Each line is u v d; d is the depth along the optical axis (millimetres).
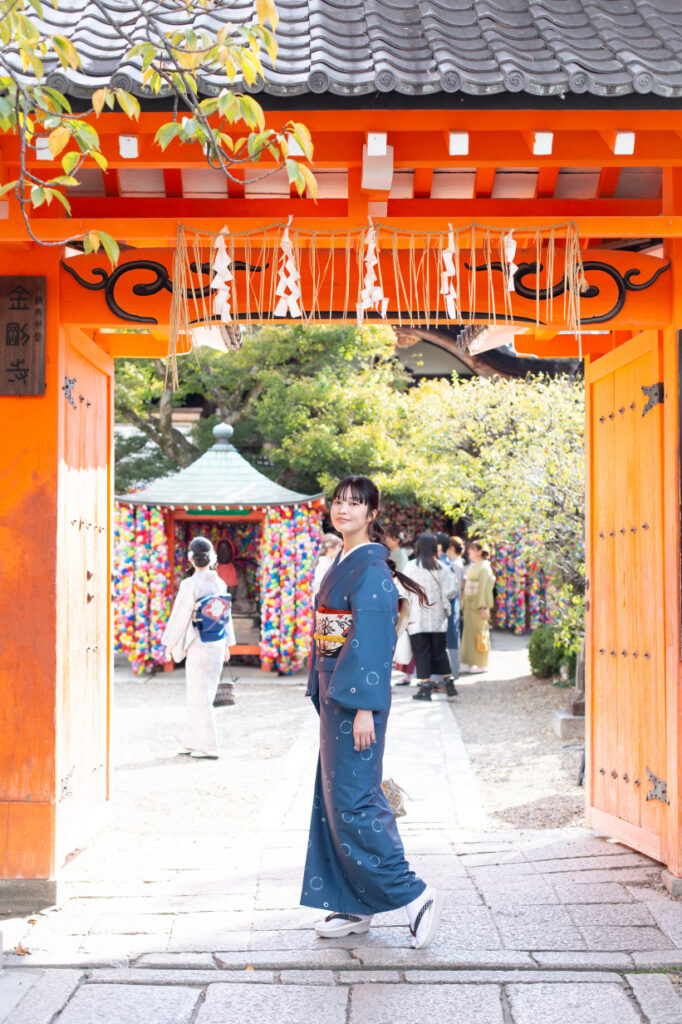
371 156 3420
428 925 3375
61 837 4004
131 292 4035
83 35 3334
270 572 11305
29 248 4004
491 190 4297
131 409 14789
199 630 7211
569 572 8039
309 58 3211
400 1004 2992
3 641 3955
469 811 5418
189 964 3270
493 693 10039
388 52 3197
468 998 3031
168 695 10031
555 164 3639
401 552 11656
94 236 2818
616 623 4707
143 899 3922
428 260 3893
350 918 3520
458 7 3543
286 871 4285
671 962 3250
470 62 3164
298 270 3951
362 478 3588
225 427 12070
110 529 5199
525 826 5246
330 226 3730
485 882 4062
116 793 6051
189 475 11672
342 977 3188
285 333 13781
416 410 13836
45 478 3975
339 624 3471
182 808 5660
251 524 12305
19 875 3867
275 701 9742
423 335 16578
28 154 3557
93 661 4824
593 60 3232
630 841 4438
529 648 10938
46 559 3975
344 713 3400
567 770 6672
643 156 3607
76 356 4449
